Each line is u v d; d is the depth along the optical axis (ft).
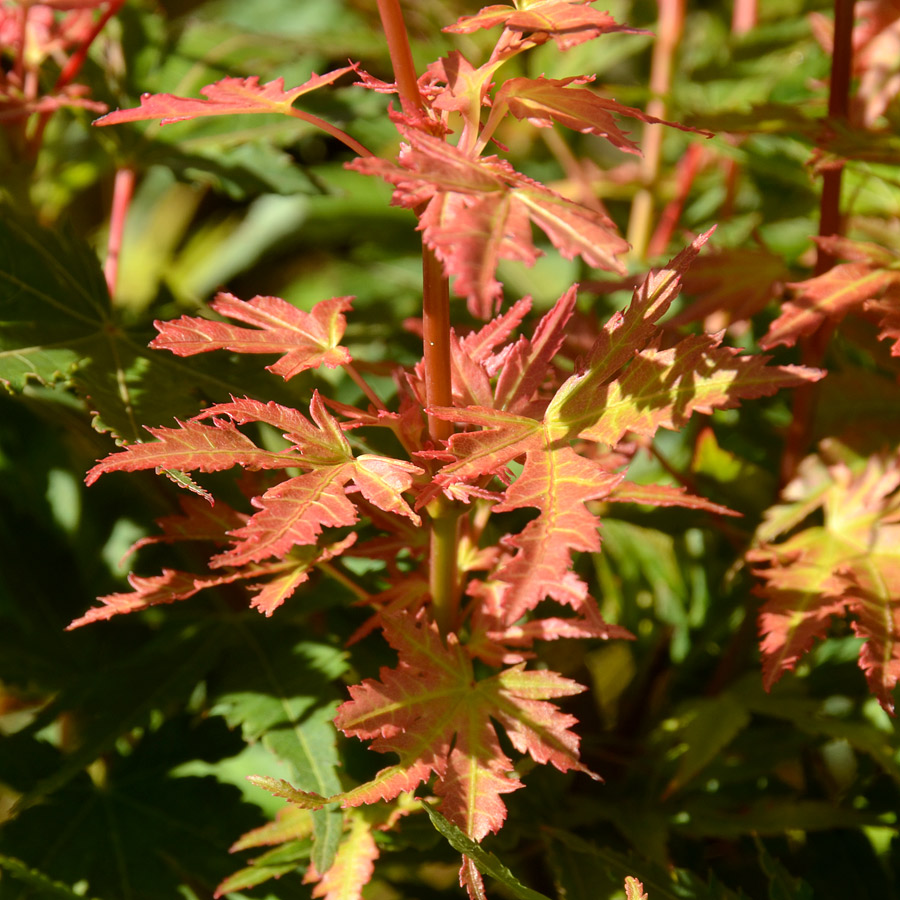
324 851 1.63
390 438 1.84
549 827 1.74
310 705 1.74
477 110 1.55
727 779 1.83
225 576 1.67
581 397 1.60
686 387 1.58
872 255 1.75
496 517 1.87
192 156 2.01
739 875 1.84
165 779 1.84
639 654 2.00
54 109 1.93
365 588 1.85
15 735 1.83
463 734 1.58
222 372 1.77
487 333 1.67
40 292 1.78
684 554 2.04
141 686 1.80
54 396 1.85
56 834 1.79
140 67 2.05
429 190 1.47
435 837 1.70
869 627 1.68
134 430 1.69
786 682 1.83
